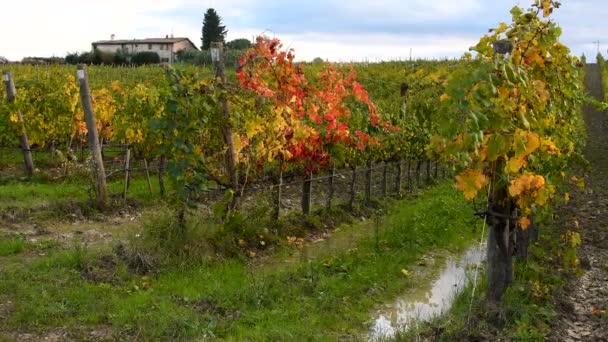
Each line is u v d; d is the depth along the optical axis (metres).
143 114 10.86
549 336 5.26
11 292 5.88
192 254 7.25
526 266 6.80
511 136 4.74
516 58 5.71
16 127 12.29
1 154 14.46
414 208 11.16
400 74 29.86
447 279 7.50
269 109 8.45
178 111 7.34
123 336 5.11
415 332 5.25
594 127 28.00
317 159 9.71
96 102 13.83
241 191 8.56
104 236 8.36
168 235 7.38
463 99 4.48
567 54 6.83
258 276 6.93
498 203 5.59
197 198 10.57
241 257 7.66
